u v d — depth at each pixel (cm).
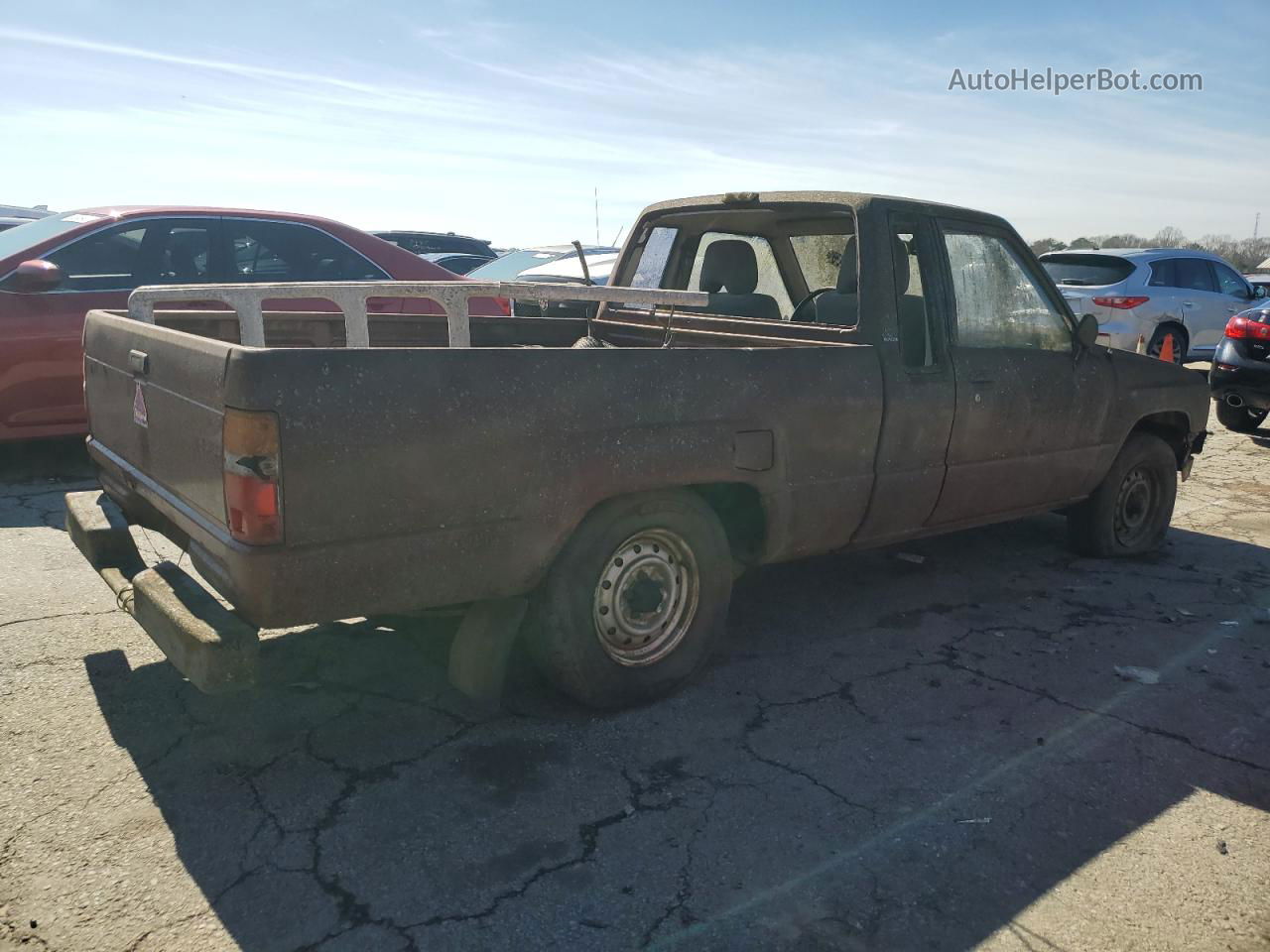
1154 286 1272
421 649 392
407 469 274
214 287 372
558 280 1055
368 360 265
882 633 433
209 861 258
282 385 252
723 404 344
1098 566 536
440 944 231
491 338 516
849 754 326
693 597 361
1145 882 265
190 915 237
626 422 319
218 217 679
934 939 239
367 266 725
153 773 298
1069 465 492
